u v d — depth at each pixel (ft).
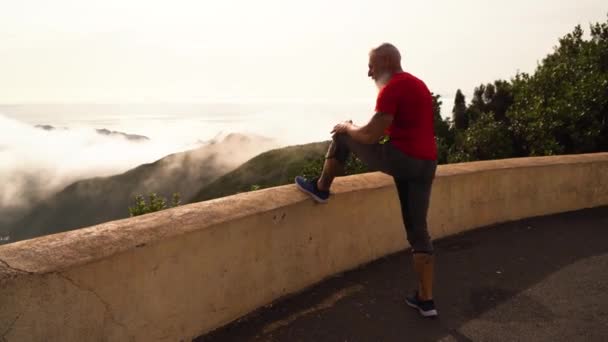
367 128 9.23
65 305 6.57
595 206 20.65
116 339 7.32
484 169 17.06
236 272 9.50
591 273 12.93
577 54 43.37
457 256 14.21
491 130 46.11
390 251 13.91
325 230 11.76
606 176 20.86
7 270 6.07
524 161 18.93
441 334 9.53
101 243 7.25
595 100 34.32
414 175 9.67
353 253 12.69
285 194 11.02
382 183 13.61
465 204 16.52
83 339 6.84
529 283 12.23
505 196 17.84
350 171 42.98
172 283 8.20
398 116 9.40
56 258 6.63
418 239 10.09
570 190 19.84
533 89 42.14
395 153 9.52
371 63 9.78
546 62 45.16
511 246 15.20
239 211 9.66
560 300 11.21
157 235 7.97
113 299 7.23
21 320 6.09
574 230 17.10
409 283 12.01
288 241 10.74
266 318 9.88
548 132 37.06
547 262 13.78
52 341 6.44
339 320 9.98
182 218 8.77
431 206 15.35
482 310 10.65
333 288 11.48
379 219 13.47
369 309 10.53
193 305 8.64
